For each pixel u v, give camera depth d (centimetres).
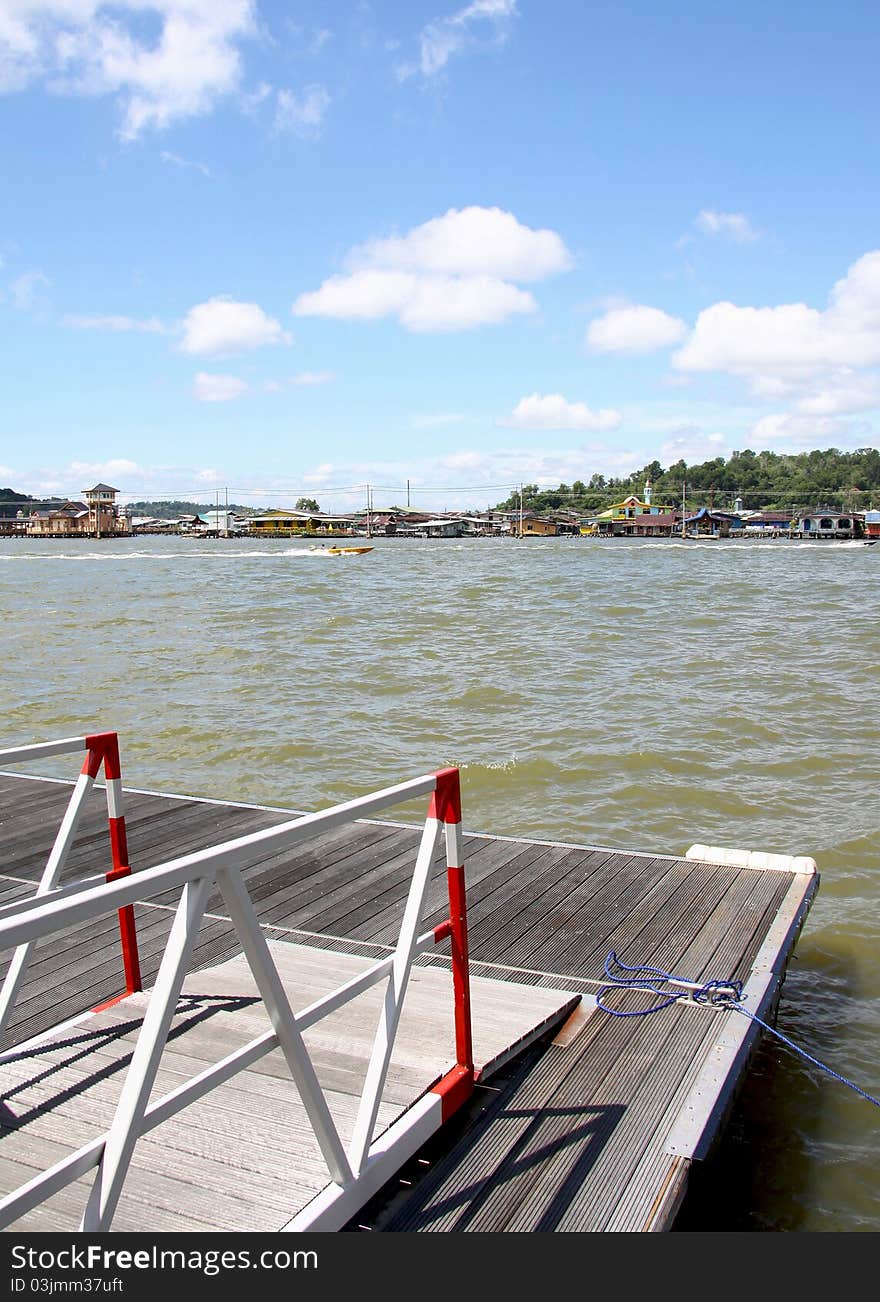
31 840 629
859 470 15900
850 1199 361
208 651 1734
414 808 830
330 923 481
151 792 745
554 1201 267
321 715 1191
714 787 887
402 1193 268
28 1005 395
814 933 596
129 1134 184
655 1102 316
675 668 1484
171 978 191
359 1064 301
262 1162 247
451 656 1631
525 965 430
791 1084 436
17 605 2756
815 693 1277
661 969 425
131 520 14050
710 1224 341
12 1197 172
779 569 4303
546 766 954
